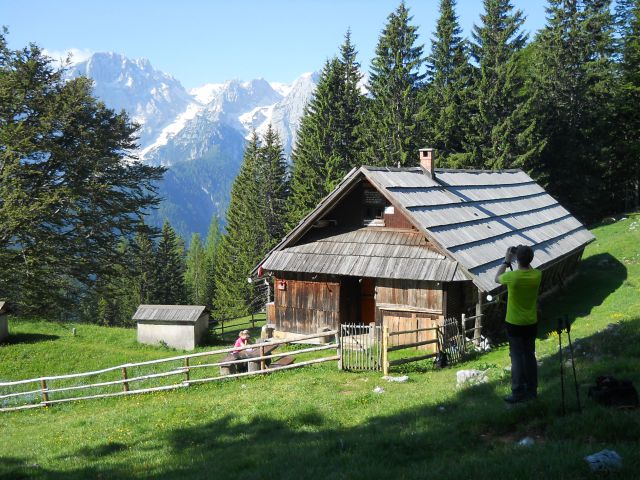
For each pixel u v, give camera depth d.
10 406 20.94
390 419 11.27
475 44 61.84
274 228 74.50
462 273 21.75
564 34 59.19
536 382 9.62
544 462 6.84
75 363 28.56
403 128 57.28
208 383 19.78
